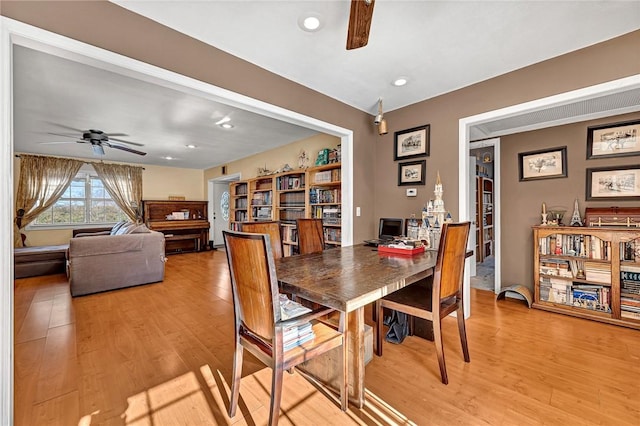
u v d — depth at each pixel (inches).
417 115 123.1
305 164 181.9
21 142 187.2
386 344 88.3
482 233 227.0
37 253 183.5
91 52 62.2
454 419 55.9
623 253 99.8
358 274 62.1
